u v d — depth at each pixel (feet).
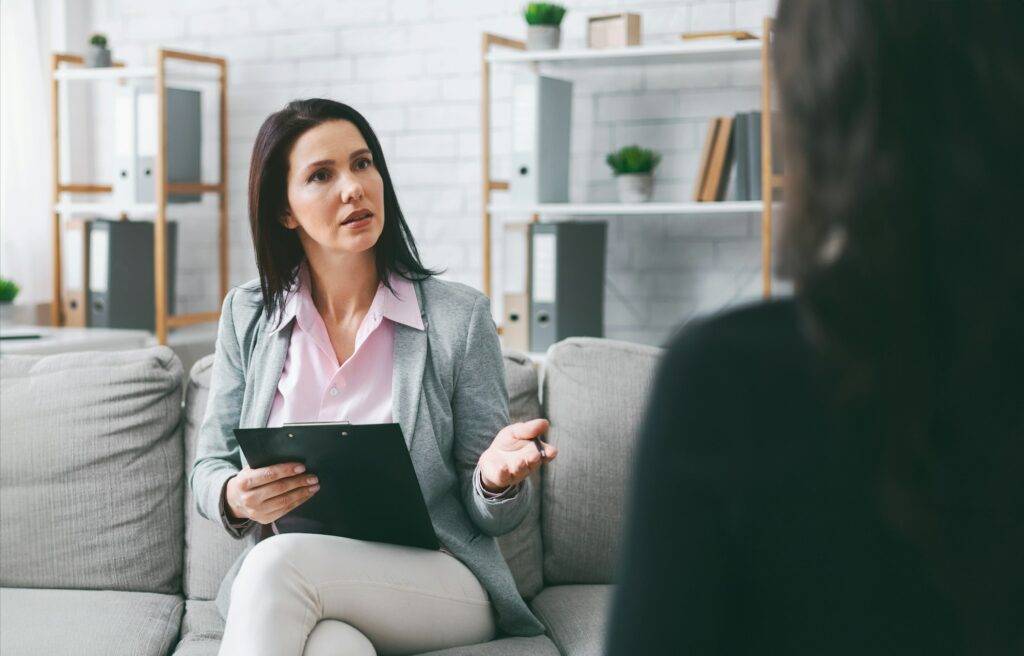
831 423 1.56
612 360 6.46
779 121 1.65
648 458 1.69
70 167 12.24
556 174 9.99
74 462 6.24
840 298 1.52
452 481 5.33
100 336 10.14
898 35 1.48
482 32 9.99
